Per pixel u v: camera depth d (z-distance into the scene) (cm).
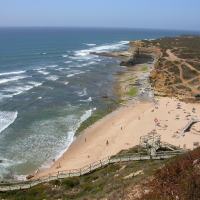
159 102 7206
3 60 12788
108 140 5256
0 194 3562
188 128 5625
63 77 10038
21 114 6469
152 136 4953
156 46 15125
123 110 6831
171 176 2117
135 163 3703
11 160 4709
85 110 6856
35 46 19138
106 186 2853
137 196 2083
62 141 5341
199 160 2238
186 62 11050
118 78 9988
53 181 3675
